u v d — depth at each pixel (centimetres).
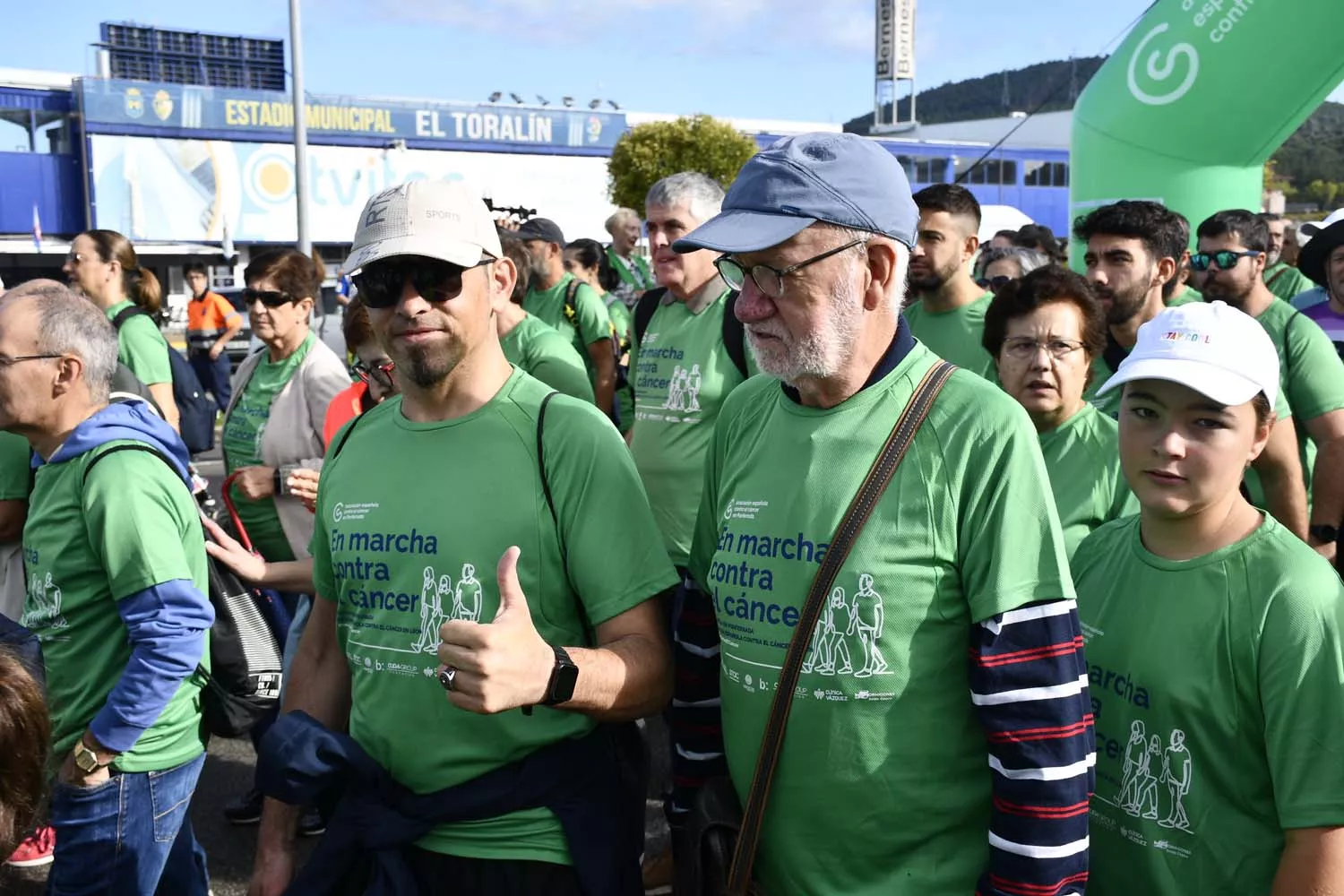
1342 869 157
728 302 369
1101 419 273
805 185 163
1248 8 613
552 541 193
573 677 170
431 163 3644
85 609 245
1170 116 650
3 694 136
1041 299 265
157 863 249
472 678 157
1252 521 177
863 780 164
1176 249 351
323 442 362
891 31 5862
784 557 171
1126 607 185
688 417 379
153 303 512
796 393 182
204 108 3183
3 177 2956
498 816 190
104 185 3053
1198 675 171
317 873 193
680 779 206
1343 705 160
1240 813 170
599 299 607
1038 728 155
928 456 164
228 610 269
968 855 167
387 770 197
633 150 2570
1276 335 347
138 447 242
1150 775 177
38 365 239
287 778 189
